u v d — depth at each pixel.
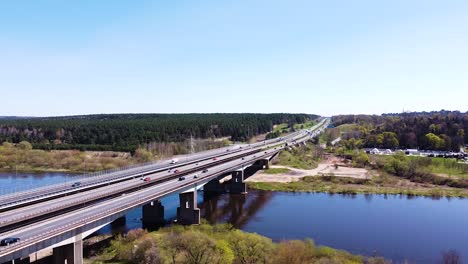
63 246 59.94
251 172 178.88
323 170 188.38
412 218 108.38
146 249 67.56
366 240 88.44
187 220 99.81
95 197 79.88
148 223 97.19
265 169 183.88
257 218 107.56
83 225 61.69
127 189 91.00
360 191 145.12
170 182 105.44
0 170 199.00
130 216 103.94
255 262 65.06
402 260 76.56
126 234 83.25
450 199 134.75
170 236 71.44
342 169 191.38
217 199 133.88
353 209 118.75
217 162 152.62
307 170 187.88
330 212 114.75
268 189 150.50
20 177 180.00
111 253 73.06
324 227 98.62
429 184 159.75
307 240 76.88
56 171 196.88
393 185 156.50
